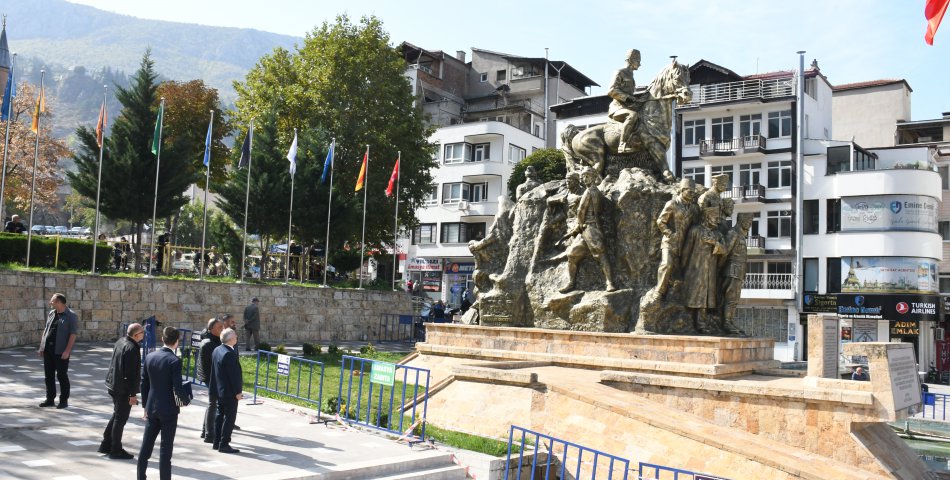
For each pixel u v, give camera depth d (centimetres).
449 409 1462
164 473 891
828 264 4334
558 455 1277
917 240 4091
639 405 1322
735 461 1132
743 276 1862
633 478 1198
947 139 5106
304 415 1416
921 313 4031
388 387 1750
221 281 3041
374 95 4278
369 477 1030
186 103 5016
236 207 3725
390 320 3844
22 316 2238
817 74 4844
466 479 1129
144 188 3322
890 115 5312
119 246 3472
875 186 4178
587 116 5972
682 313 1811
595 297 1875
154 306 2764
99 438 1131
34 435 1116
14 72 2528
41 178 4816
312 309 3431
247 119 4234
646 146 2011
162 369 902
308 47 4331
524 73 6944
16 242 2639
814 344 1404
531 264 2044
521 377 1406
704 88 4884
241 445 1138
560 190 2078
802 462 1118
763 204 4569
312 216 3775
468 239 5912
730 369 1641
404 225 4675
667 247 1809
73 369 1870
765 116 4612
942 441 2017
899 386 1266
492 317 2045
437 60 7050
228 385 1086
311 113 4175
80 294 2519
